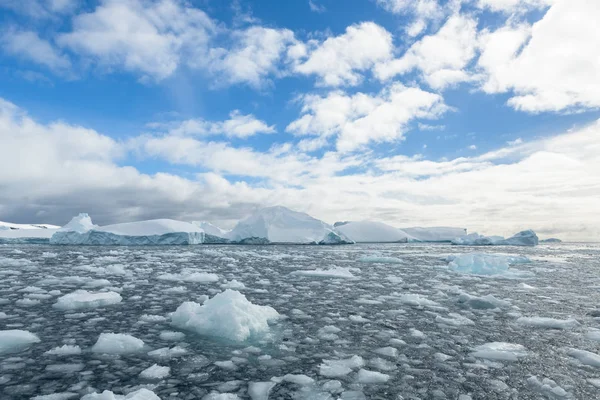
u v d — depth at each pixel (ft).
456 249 114.11
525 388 10.52
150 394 9.33
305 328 16.72
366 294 25.85
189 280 31.22
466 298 22.97
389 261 55.36
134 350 13.35
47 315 18.45
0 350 13.14
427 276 37.27
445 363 12.48
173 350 13.34
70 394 9.73
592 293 27.02
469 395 10.05
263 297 24.38
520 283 31.81
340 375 11.35
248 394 9.98
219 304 16.92
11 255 62.34
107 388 10.17
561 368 12.07
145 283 29.48
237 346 14.07
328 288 28.50
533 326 17.21
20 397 9.54
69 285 27.89
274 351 13.56
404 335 15.74
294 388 10.40
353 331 16.29
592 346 14.32
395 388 10.45
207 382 10.70
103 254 65.46
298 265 48.44
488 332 16.21
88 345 13.87
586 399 9.86
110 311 19.54
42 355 12.70
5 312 19.02
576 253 95.86
